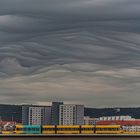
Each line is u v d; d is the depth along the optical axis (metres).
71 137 160.12
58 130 169.50
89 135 159.88
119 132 166.75
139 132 168.25
